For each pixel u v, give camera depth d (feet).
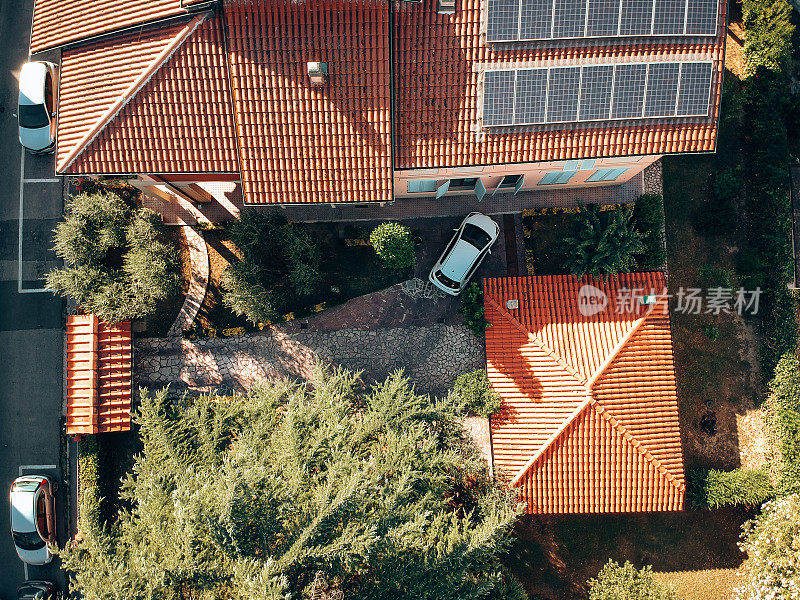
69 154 75.46
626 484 86.89
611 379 84.84
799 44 100.42
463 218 98.94
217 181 86.89
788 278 96.73
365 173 76.84
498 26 71.77
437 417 85.51
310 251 90.68
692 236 100.32
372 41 71.56
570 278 90.53
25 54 98.73
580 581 97.66
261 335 98.48
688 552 98.48
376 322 98.99
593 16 71.82
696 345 100.01
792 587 81.35
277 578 61.26
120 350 92.53
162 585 66.44
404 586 70.44
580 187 98.53
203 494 67.92
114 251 95.76
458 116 75.82
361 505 71.10
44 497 94.32
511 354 88.48
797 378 95.61
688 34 73.36
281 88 73.20
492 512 78.69
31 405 97.55
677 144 78.02
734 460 99.45
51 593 94.32
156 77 73.31
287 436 76.54
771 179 95.50
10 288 97.96
